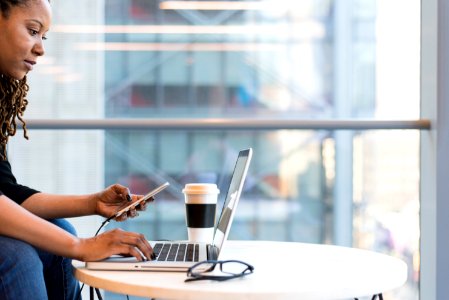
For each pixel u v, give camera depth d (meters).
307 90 6.22
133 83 5.82
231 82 6.16
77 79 5.54
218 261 0.95
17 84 1.35
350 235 5.22
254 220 5.98
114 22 5.78
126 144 5.19
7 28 1.22
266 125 2.05
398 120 2.02
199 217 1.29
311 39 6.18
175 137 5.43
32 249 1.04
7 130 1.38
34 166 4.57
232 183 1.24
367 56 5.70
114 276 0.94
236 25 6.16
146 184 5.32
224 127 2.05
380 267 1.02
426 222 2.02
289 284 0.88
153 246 1.20
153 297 0.86
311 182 5.76
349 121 2.04
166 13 5.96
